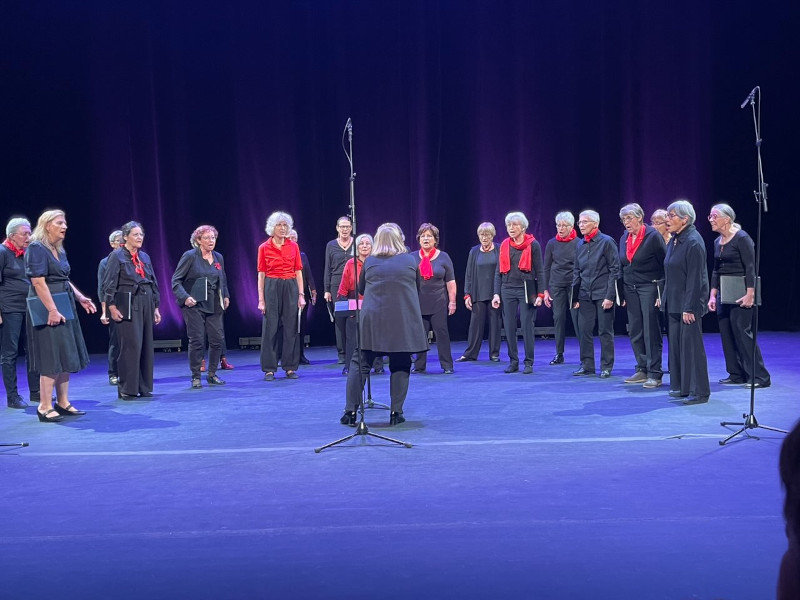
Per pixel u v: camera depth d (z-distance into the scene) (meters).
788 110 10.59
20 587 2.70
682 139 10.76
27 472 4.20
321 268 10.80
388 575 2.73
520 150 10.85
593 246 7.05
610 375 7.18
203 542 3.09
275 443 4.79
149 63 10.48
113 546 3.06
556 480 3.81
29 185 10.44
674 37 10.66
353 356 5.32
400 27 10.67
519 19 10.72
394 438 4.82
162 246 10.63
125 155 10.54
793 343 9.22
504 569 2.76
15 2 10.24
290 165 10.71
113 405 6.30
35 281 5.46
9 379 6.27
